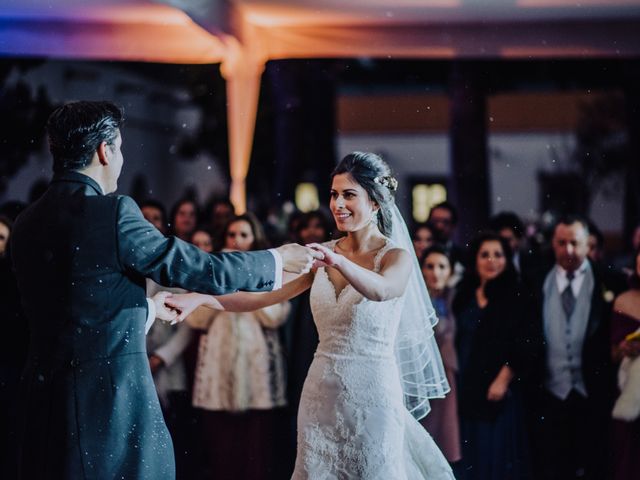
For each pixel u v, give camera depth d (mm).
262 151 14836
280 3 7508
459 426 5641
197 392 5883
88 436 3354
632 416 5457
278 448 5820
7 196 10867
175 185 15703
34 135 11133
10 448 5652
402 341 4320
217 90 15367
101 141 3547
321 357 4004
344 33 7887
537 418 5793
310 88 15039
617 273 6512
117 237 3424
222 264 3488
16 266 3555
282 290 4176
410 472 4172
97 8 7273
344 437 3900
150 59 7746
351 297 3945
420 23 7754
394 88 17953
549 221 12148
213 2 6973
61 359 3404
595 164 16797
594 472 5758
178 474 5988
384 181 4035
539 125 17266
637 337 5383
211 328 5898
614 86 16484
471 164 11750
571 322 5828
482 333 5699
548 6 7383
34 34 7539
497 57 7805
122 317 3447
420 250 7047
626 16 7531
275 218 12445
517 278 5824
